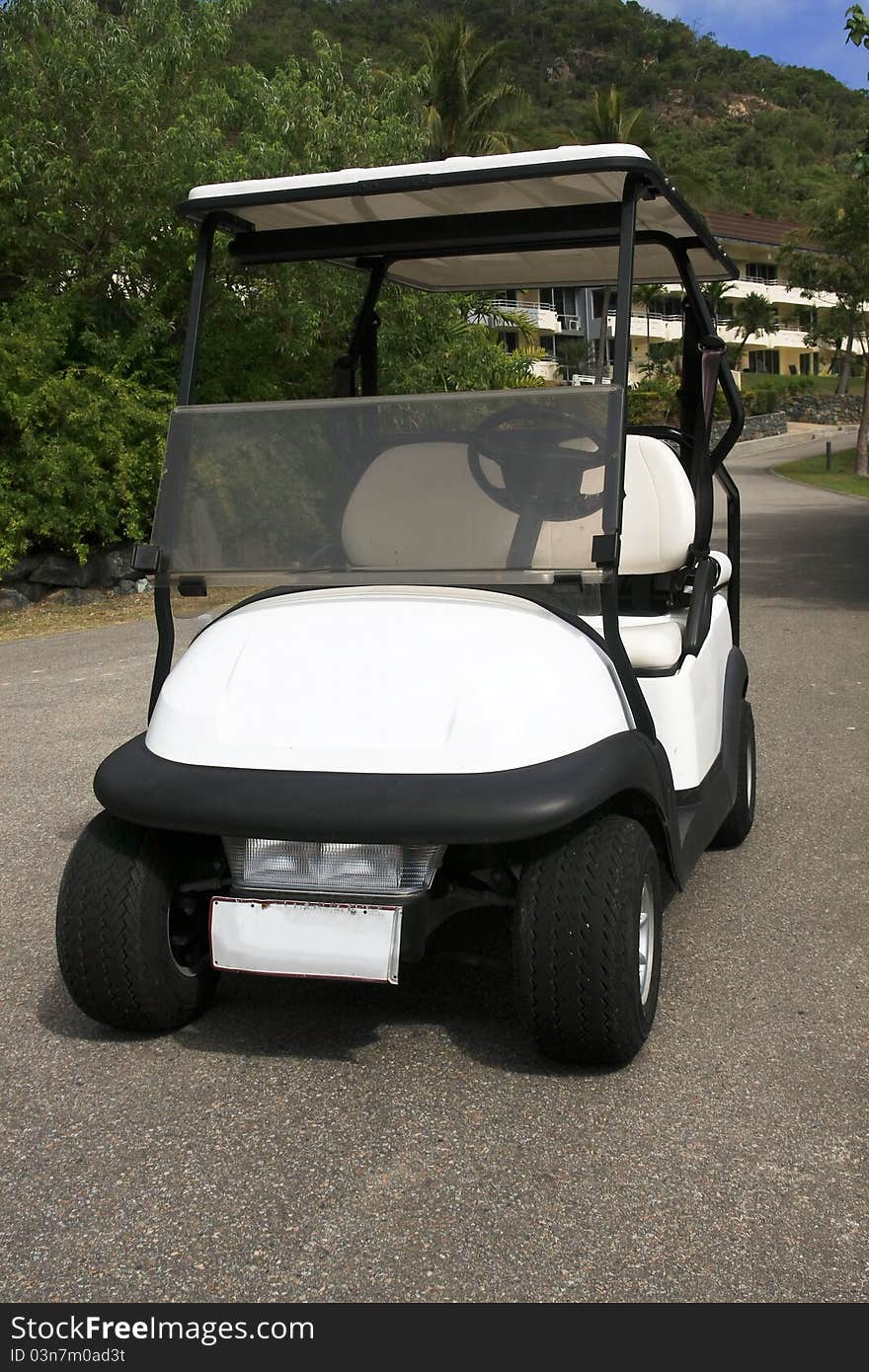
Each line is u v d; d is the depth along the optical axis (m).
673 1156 2.62
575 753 2.78
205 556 3.29
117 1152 2.69
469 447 3.12
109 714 7.37
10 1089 2.96
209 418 3.32
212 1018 3.33
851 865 4.51
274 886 2.86
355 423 3.22
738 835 4.66
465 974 3.58
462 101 27.30
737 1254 2.30
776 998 3.40
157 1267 2.30
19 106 13.47
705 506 4.17
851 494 28.95
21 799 5.59
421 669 2.89
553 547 3.05
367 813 2.66
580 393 3.04
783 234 70.25
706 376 3.95
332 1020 3.30
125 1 14.36
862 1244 2.33
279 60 21.03
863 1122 2.75
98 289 14.16
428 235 3.43
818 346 70.06
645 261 4.33
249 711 2.93
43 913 4.18
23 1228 2.43
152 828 3.06
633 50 144.50
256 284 13.63
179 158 13.28
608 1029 2.84
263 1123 2.79
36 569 13.07
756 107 144.38
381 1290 2.22
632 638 3.61
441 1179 2.56
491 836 2.62
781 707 7.18
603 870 2.82
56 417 12.90
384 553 3.18
